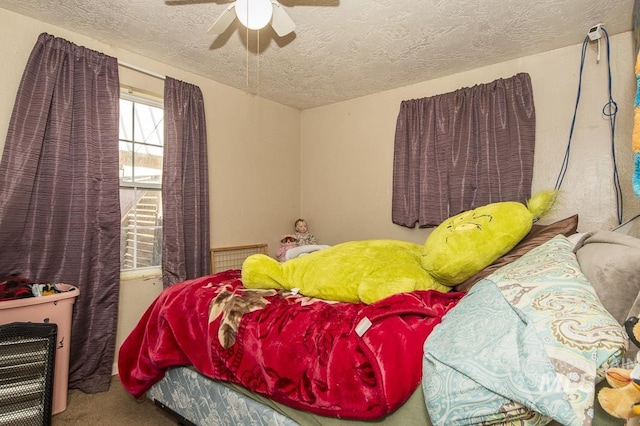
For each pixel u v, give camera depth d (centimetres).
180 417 166
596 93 232
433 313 119
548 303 83
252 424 135
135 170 268
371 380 104
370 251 166
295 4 187
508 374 74
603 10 200
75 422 179
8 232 195
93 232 225
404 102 311
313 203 389
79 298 217
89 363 221
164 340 161
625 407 54
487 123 266
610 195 228
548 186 249
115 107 235
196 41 239
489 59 264
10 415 154
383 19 210
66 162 216
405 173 310
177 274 264
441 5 197
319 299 155
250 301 150
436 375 87
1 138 201
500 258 147
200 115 289
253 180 345
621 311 85
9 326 156
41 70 206
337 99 359
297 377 119
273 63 272
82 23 217
